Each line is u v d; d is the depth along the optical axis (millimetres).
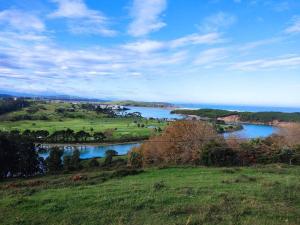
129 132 140500
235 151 42688
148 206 16062
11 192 21547
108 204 16578
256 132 107562
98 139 122250
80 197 18156
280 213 14602
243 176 25312
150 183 22891
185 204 16234
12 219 14570
